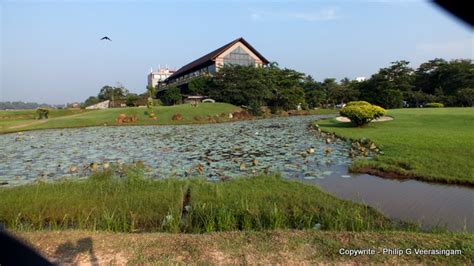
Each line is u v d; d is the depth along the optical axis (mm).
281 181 6488
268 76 46812
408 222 4367
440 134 11570
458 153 8117
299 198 5234
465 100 38625
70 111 38750
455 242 3297
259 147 11750
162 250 3318
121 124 25531
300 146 11672
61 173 7852
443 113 19719
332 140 12797
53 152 11328
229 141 13922
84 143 14008
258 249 3281
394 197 5617
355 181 6730
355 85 55656
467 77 42531
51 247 3404
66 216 4668
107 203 5074
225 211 4469
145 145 13023
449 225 4379
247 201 4996
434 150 8672
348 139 12500
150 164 8797
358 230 4039
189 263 3062
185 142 13867
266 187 5984
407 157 8117
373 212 4684
